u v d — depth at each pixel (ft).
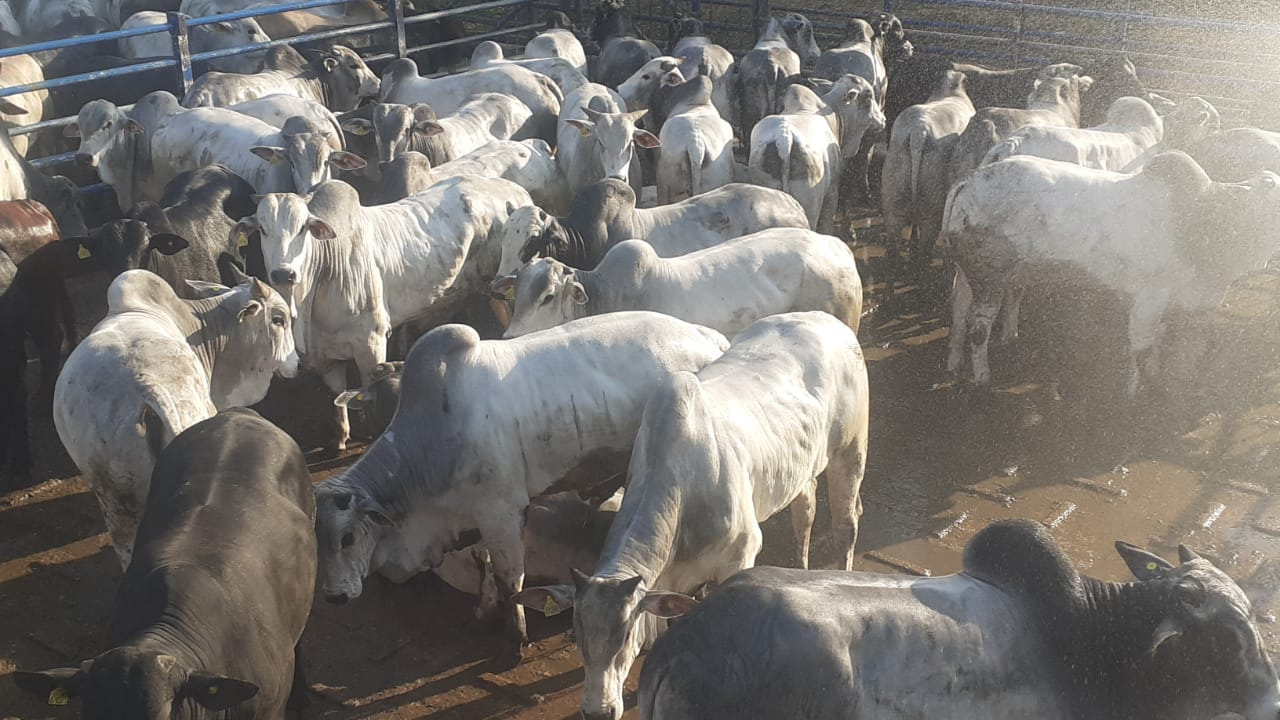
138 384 20.15
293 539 17.37
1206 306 28.25
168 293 22.81
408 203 29.37
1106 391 29.99
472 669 20.58
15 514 24.94
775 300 25.08
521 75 41.32
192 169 33.73
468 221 29.89
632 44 48.88
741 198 29.01
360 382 30.86
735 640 14.20
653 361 21.06
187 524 16.34
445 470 20.25
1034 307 30.99
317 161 31.22
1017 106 43.52
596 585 15.69
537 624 21.83
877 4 69.15
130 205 37.32
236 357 24.04
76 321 32.24
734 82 46.65
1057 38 50.96
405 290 28.81
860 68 45.60
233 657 15.34
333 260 26.53
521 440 20.45
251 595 16.01
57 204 35.76
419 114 36.60
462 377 20.34
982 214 28.53
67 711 19.17
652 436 17.48
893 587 15.38
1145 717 15.62
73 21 52.44
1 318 25.02
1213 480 26.11
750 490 18.40
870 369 31.68
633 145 35.60
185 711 13.89
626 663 15.97
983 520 24.67
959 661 14.96
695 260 25.20
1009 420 28.78
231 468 17.47
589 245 27.99
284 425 28.81
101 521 24.79
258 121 35.09
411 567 20.88
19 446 25.95
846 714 14.46
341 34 45.34
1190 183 27.12
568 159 37.29
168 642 14.55
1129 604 15.61
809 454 19.81
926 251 35.86
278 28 51.24
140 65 38.27
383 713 19.44
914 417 29.04
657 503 17.19
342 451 27.73
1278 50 53.31
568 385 20.66
